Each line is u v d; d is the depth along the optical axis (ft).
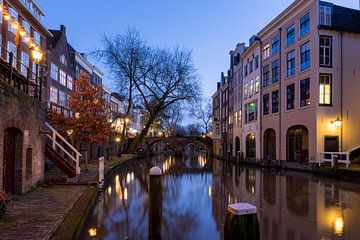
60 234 20.71
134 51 127.44
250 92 127.24
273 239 25.29
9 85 30.09
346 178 64.08
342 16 85.71
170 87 133.69
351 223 29.96
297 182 61.72
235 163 126.00
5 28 77.30
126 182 61.31
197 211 36.22
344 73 83.87
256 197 44.83
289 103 95.96
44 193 36.45
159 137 198.90
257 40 116.67
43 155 43.88
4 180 31.55
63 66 118.93
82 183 43.98
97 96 70.18
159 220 23.29
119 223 30.17
